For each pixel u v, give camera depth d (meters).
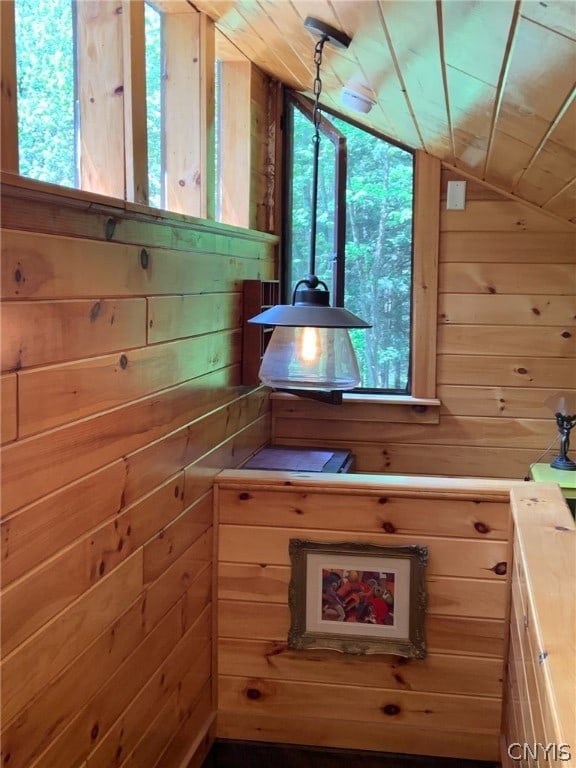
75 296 1.38
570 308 2.99
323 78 2.45
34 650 1.28
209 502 2.28
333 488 2.25
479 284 3.04
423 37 1.42
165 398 1.87
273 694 2.35
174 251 1.92
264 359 2.12
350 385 2.06
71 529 1.39
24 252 1.20
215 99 2.58
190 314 2.07
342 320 1.88
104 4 1.77
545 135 1.72
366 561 2.27
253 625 2.34
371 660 2.30
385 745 2.32
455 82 1.63
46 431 1.28
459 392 3.10
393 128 2.79
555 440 3.05
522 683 1.66
